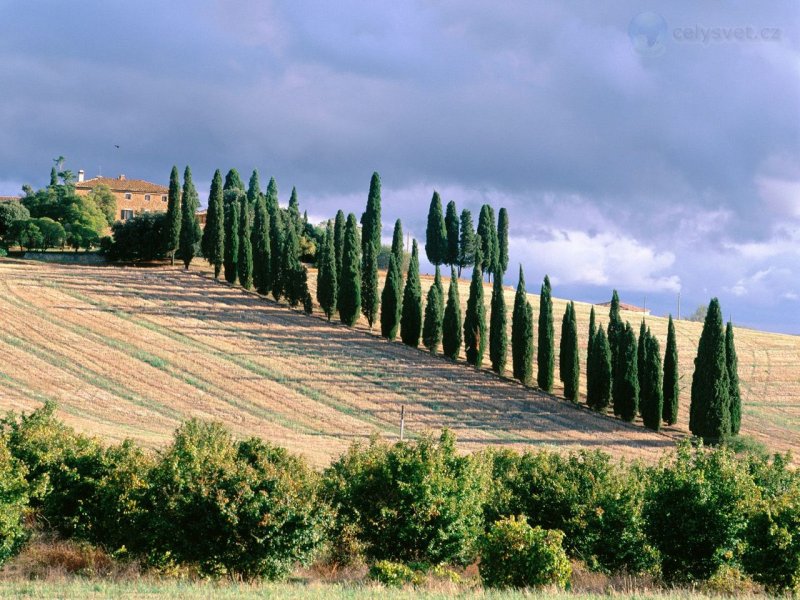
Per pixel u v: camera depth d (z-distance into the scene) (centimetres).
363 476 5034
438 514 4794
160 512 4403
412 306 15162
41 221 18850
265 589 3722
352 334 15325
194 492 4366
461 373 14100
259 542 4228
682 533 4744
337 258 17662
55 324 13550
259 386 12138
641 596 3825
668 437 12188
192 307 15438
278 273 16412
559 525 5000
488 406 12644
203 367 12600
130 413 10344
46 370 11512
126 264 18112
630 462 9962
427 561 4838
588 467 5303
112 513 4625
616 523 4900
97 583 3838
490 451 7075
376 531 4891
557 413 12769
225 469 4453
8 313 13738
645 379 12612
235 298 16375
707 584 4728
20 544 4653
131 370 12031
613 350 14150
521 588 4222
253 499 4316
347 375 13150
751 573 4728
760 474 5544
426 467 4906
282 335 14662
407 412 11888
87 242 19550
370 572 4425
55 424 5928
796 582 4559
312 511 4456
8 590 3512
